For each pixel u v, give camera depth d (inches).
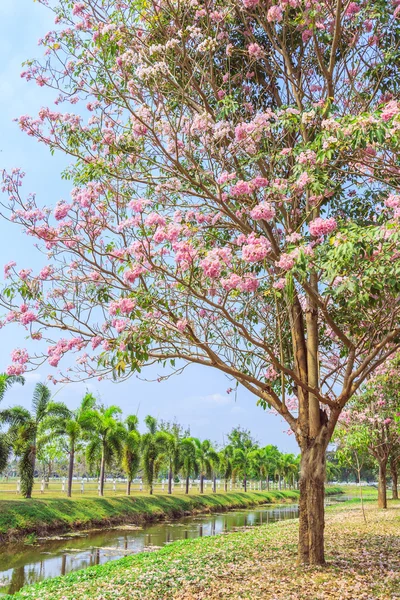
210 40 320.8
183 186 353.1
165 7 343.9
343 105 354.6
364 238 245.6
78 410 1238.9
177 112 369.4
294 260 253.0
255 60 358.6
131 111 314.2
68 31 349.7
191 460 1654.8
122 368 270.8
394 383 590.9
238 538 660.7
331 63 333.4
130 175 351.6
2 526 797.2
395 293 283.4
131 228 315.6
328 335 419.5
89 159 352.2
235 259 302.8
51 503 970.7
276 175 342.0
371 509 958.4
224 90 361.7
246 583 318.0
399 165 287.6
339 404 344.5
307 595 273.9
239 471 2258.9
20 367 306.5
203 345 307.9
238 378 373.1
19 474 1004.6
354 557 387.2
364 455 1002.7
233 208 356.5
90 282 331.0
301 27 337.7
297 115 298.8
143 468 1437.0
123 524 1060.5
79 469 2267.5
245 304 332.8
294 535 620.1
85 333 316.8
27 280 321.1
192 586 325.7
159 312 298.0
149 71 315.9
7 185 317.7
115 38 337.7
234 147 313.1
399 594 271.6
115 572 453.1
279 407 364.8
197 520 1237.1
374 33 346.0
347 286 239.1
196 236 344.5
